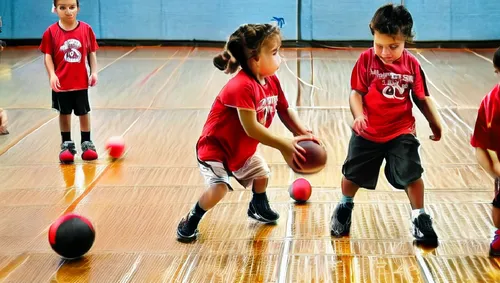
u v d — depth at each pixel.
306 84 11.45
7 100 10.44
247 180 5.36
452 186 6.41
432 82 11.42
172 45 15.79
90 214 5.82
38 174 6.93
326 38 15.53
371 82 5.07
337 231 5.31
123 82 11.69
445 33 15.20
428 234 5.10
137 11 15.73
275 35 4.91
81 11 15.70
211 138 5.14
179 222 5.62
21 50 15.14
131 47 15.70
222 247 5.12
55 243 4.86
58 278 4.64
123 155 7.57
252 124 4.88
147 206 5.99
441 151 7.54
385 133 5.12
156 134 8.43
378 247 5.08
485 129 4.75
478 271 4.66
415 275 4.62
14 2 15.62
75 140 8.28
